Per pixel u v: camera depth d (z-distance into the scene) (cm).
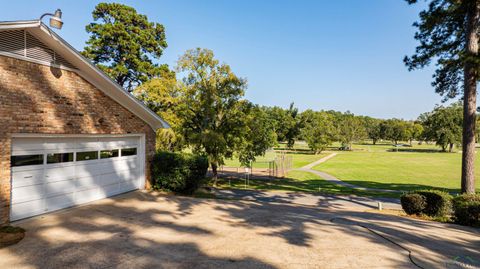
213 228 773
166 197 1193
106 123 1045
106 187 1077
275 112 7300
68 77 895
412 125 10188
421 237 759
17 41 748
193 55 2102
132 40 2894
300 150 7588
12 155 752
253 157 2475
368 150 7638
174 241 657
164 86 2212
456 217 1061
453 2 1196
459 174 3002
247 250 602
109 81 984
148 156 1288
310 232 754
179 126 2095
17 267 508
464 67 1238
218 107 2116
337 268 513
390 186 2252
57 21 786
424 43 1393
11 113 732
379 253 594
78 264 525
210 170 3384
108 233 702
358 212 1272
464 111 1258
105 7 2894
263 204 1296
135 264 528
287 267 516
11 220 748
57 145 882
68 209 898
